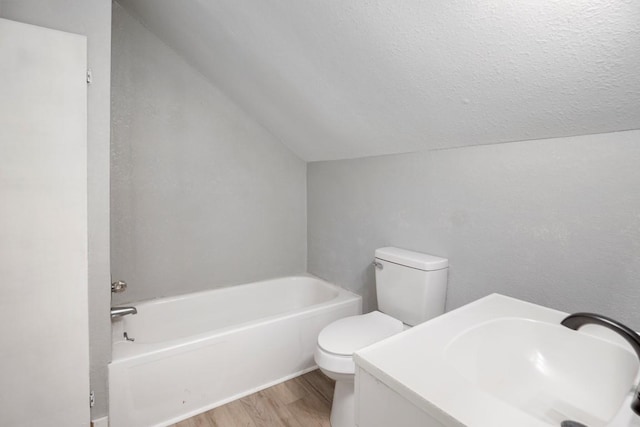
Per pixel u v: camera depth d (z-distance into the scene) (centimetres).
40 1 119
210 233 236
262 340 184
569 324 88
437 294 165
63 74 119
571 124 116
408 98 146
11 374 115
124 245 203
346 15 121
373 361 71
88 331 127
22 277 115
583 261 118
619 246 109
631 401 58
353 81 153
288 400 176
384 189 204
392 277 178
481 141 148
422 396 59
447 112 142
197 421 160
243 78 200
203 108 226
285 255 275
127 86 198
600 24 86
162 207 215
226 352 172
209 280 238
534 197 131
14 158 113
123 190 201
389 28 118
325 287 250
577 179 118
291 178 273
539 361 91
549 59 100
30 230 116
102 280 140
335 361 141
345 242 240
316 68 158
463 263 160
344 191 238
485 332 91
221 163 236
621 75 93
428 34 113
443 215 169
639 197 104
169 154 215
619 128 107
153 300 211
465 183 157
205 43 185
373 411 72
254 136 250
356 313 222
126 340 166
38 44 115
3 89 110
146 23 200
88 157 133
